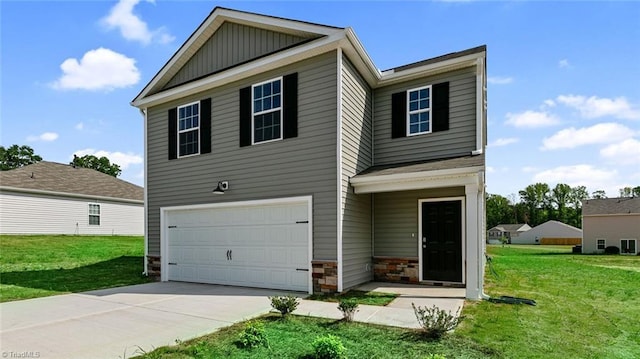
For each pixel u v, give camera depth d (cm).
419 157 913
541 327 513
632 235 3259
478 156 834
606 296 784
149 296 764
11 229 1883
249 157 894
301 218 813
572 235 5753
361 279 869
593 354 415
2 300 727
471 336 465
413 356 396
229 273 919
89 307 659
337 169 765
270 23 880
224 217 938
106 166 5000
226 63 980
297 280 809
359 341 445
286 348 424
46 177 2184
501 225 6950
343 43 775
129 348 433
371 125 968
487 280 1002
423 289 805
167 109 1073
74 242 1844
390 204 941
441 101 898
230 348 425
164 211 1053
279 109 857
